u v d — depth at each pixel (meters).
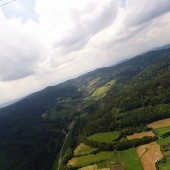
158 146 189.12
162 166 158.62
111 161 195.75
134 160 184.25
